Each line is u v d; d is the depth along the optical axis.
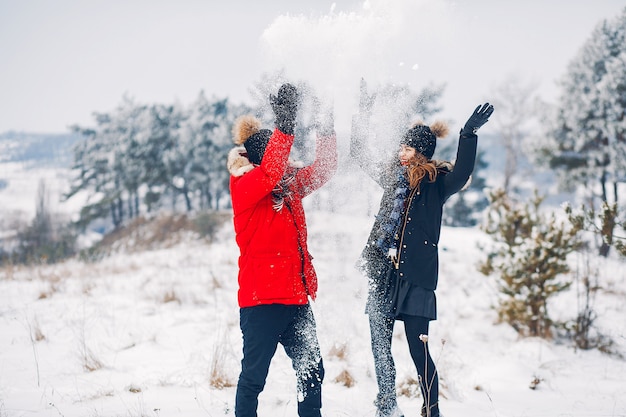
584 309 5.66
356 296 3.13
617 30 24.14
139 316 6.19
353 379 3.76
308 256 2.86
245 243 2.79
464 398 3.81
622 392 4.03
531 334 5.74
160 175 45.25
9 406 3.43
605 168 23.41
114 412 3.31
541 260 5.75
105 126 54.28
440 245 14.46
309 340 2.82
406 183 3.03
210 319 5.95
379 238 3.00
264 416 3.23
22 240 37.84
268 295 2.69
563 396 3.97
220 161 43.31
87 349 4.62
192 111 49.16
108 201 46.81
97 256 15.66
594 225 4.77
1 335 5.44
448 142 25.83
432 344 5.34
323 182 2.95
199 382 3.89
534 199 6.24
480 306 7.19
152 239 30.56
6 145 124.44
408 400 3.62
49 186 44.19
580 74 24.28
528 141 26.19
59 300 7.27
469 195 39.88
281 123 2.63
